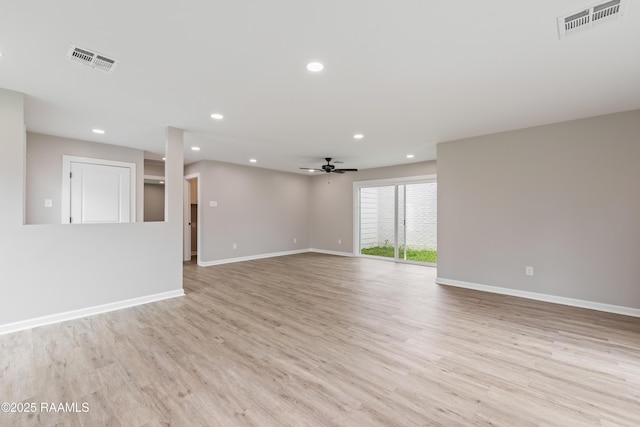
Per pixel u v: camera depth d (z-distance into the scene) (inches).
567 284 151.1
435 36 79.9
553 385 80.6
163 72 100.0
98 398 74.4
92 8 67.8
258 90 114.4
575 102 126.6
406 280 205.5
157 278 158.6
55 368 88.6
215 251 266.5
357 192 317.1
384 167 293.3
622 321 127.7
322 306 148.3
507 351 100.2
